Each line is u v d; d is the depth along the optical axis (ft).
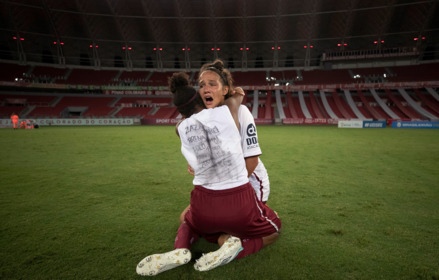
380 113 112.68
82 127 89.45
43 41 130.11
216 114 5.06
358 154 24.93
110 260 6.23
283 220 8.70
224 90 5.50
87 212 9.63
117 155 24.53
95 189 12.95
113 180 14.85
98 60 140.67
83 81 131.64
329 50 135.03
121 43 139.95
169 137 45.88
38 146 31.60
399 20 122.62
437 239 7.25
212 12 114.11
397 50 125.90
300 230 7.88
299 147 30.81
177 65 149.79
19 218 9.02
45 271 5.77
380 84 116.98
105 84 134.21
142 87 129.08
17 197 11.57
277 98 134.62
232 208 5.29
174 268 5.93
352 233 7.66
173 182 14.40
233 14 123.03
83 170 17.62
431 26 121.60
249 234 5.81
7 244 7.07
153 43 138.51
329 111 118.52
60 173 16.66
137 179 15.08
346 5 109.91
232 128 5.13
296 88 126.62
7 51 126.00
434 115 103.55
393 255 6.39
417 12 112.78
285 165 19.25
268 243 6.56
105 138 43.47
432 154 24.73
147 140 40.11
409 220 8.69
